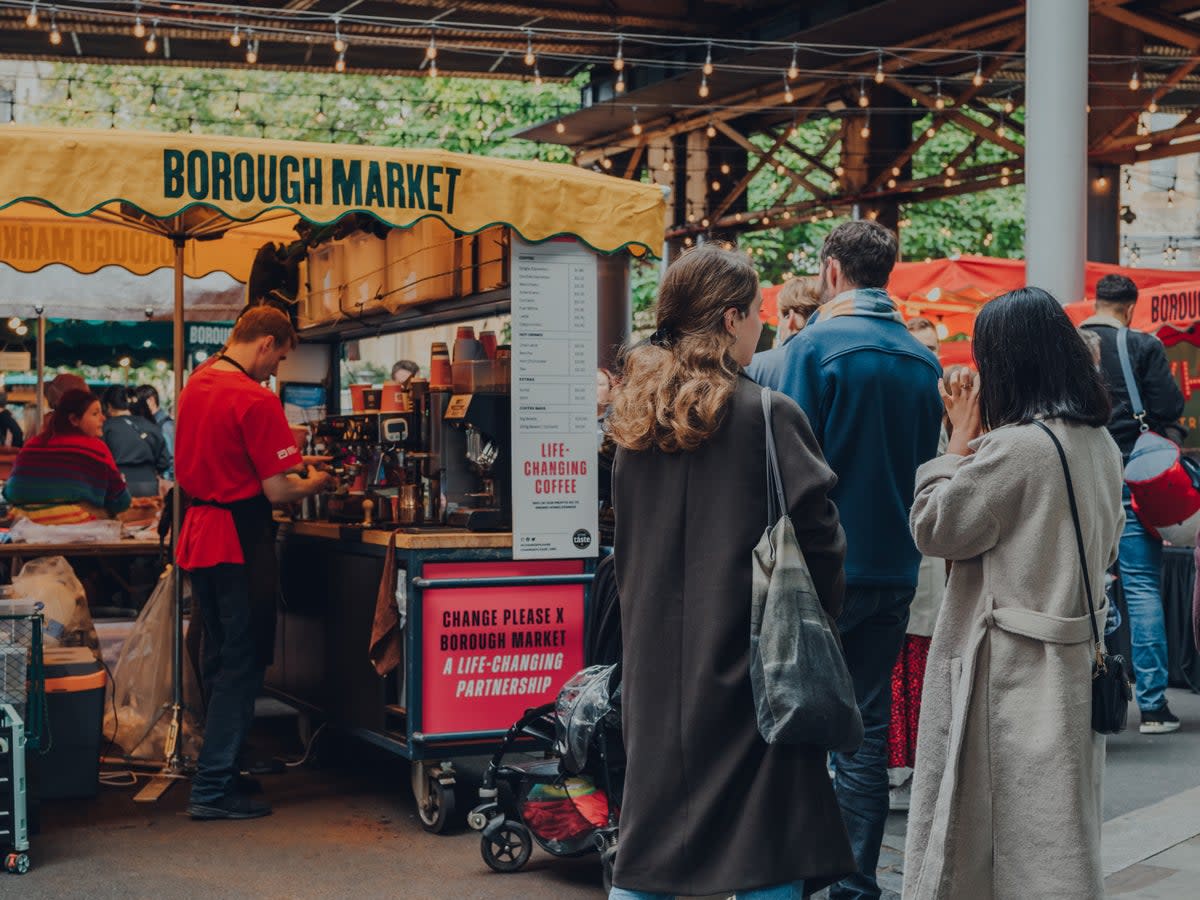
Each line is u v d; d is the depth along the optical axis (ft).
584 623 17.43
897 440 12.70
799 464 9.19
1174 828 16.28
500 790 15.74
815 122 83.92
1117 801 17.87
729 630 9.10
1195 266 98.99
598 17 51.08
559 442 17.30
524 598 17.13
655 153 64.85
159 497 33.04
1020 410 10.14
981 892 9.80
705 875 8.97
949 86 58.03
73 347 40.81
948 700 10.14
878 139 58.23
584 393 17.44
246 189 15.94
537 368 17.21
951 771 9.79
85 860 15.61
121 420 37.40
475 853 15.99
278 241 25.88
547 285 17.30
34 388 49.88
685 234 65.51
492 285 18.35
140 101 88.17
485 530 17.22
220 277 29.35
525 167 17.19
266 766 20.15
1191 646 25.91
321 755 20.80
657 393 9.37
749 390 9.45
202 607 17.83
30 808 16.58
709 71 44.91
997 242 87.92
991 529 9.87
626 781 9.34
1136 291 22.36
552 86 81.61
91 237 25.38
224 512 17.40
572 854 14.94
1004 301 10.27
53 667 18.25
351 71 57.21
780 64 51.80
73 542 24.36
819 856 8.93
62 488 24.82
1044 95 28.35
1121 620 24.86
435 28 41.19
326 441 21.77
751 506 9.23
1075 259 28.40
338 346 26.04
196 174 15.78
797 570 9.04
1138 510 21.30
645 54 55.83
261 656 17.72
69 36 51.44
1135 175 99.14
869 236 13.19
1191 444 33.76
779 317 15.90
